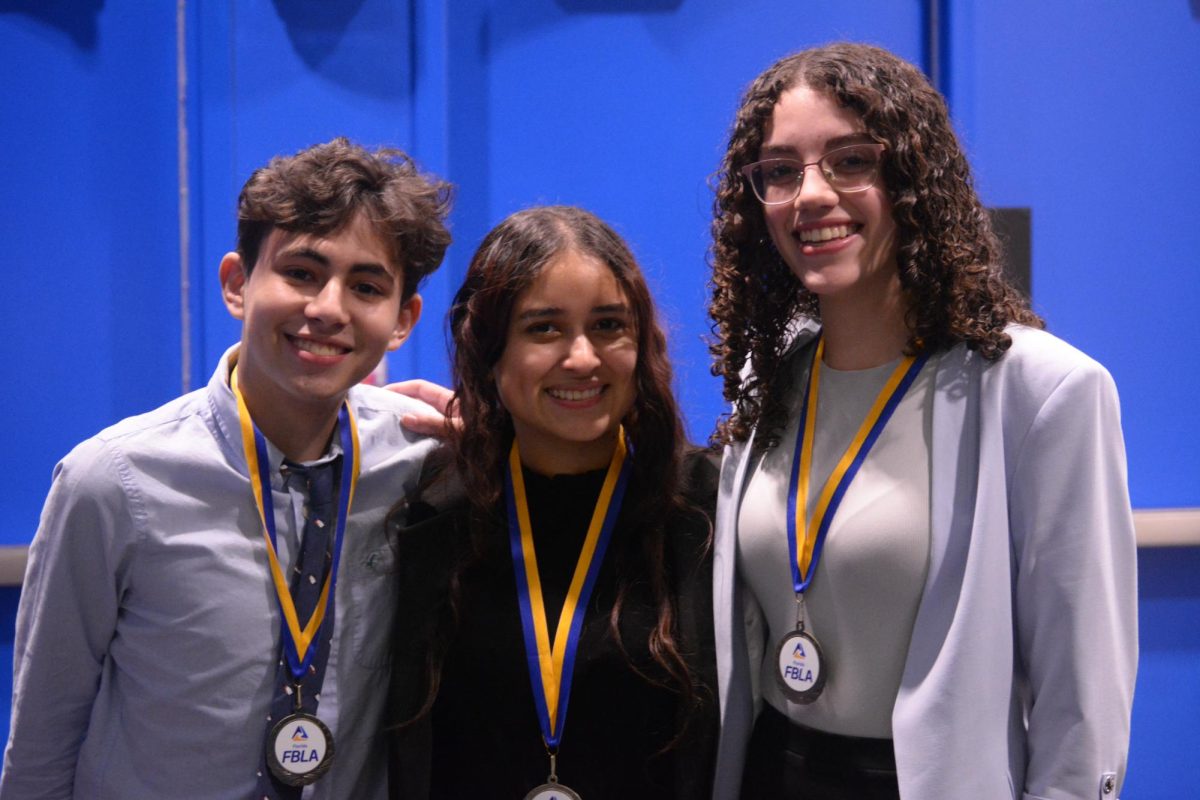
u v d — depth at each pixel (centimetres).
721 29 295
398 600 169
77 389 290
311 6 287
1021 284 293
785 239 157
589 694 160
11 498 290
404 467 178
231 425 163
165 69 289
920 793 140
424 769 161
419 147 291
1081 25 292
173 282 292
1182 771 303
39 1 285
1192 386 300
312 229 152
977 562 140
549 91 294
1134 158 296
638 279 166
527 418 164
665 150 296
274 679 160
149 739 157
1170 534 291
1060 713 139
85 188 288
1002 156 292
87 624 158
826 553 153
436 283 292
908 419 153
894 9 298
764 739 161
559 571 167
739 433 171
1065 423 138
